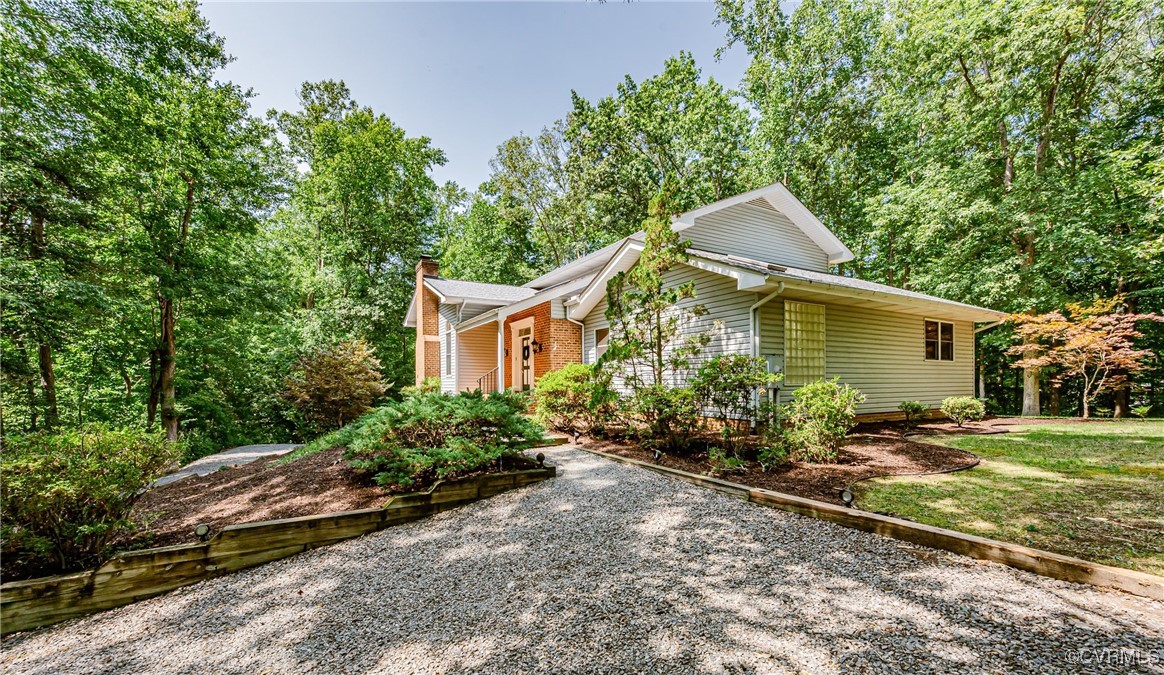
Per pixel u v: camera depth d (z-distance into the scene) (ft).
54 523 11.57
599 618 9.30
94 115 35.94
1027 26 40.57
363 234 79.87
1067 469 18.79
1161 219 38.86
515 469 19.17
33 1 33.30
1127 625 8.05
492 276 94.73
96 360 45.78
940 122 52.80
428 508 16.02
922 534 11.76
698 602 9.68
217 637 9.77
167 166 43.60
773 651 7.92
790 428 20.92
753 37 65.67
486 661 8.23
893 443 24.45
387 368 75.10
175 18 42.63
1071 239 41.11
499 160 93.20
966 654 7.49
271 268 59.98
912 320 35.50
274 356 62.69
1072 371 40.09
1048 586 9.50
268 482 19.27
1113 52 42.37
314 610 10.53
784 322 27.50
